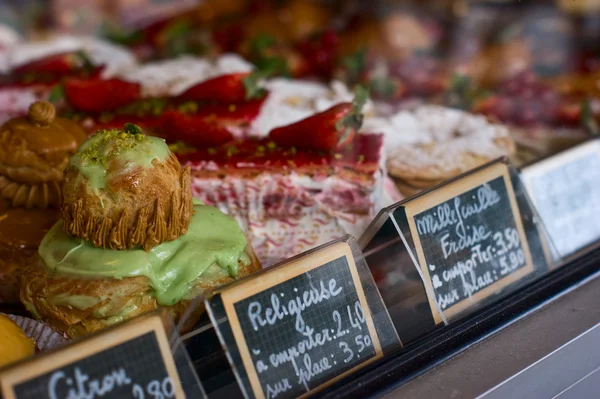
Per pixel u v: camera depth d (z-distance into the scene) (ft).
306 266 4.37
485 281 5.15
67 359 3.65
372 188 6.08
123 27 12.94
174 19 12.42
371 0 12.15
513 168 5.51
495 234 5.27
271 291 4.23
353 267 4.54
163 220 4.63
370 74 9.66
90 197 4.49
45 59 9.46
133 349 3.82
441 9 11.91
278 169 6.13
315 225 6.32
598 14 10.43
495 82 9.43
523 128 8.23
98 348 3.73
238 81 7.57
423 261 4.85
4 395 3.48
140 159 4.51
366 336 4.51
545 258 5.54
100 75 9.27
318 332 4.34
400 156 7.04
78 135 6.04
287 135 6.44
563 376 4.88
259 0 12.87
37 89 8.81
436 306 4.86
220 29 11.85
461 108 8.59
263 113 7.42
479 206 5.23
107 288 4.55
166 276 4.70
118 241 4.57
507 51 10.24
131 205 4.51
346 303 4.48
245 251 5.13
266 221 6.37
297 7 12.37
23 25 12.64
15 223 5.72
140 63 10.71
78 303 4.58
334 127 6.21
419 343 4.71
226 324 4.07
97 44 11.12
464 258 5.07
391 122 7.77
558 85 9.15
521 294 5.25
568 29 10.50
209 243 4.91
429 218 4.94
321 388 4.29
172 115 6.68
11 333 4.49
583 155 6.35
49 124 5.90
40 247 4.96
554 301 5.25
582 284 5.46
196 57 10.64
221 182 6.12
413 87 9.53
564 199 6.07
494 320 4.96
